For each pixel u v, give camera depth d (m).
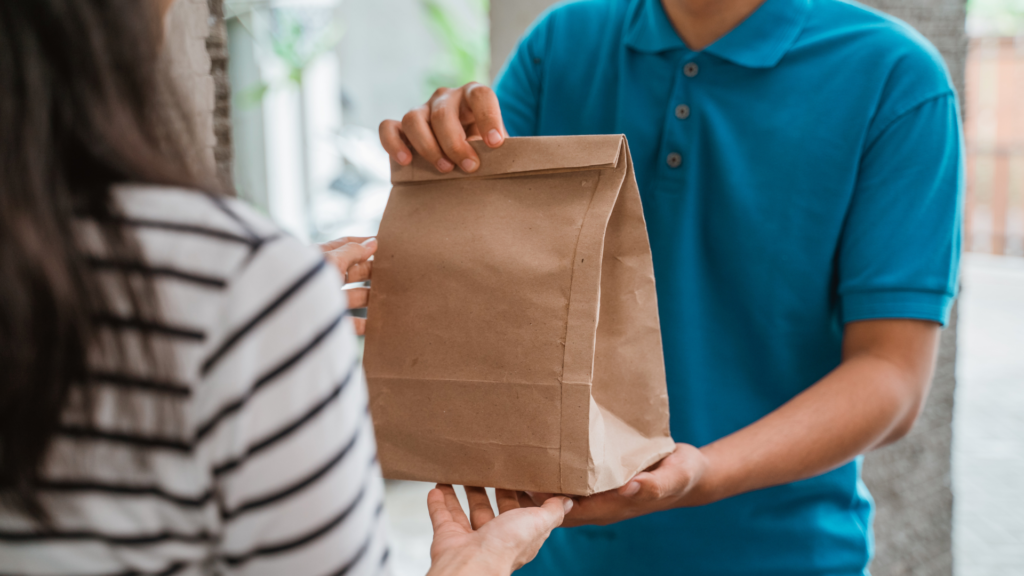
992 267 7.30
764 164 0.92
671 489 0.72
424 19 4.66
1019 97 7.30
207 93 0.93
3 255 0.35
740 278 0.95
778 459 0.81
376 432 0.75
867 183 0.90
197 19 0.92
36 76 0.37
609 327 0.77
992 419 3.80
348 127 4.46
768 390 0.97
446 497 0.71
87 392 0.37
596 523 0.76
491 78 2.00
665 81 0.97
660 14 0.97
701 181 0.95
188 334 0.38
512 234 0.73
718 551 0.95
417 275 0.75
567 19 1.08
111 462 0.38
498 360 0.71
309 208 4.23
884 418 0.83
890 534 1.82
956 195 0.87
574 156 0.72
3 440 0.36
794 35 0.92
